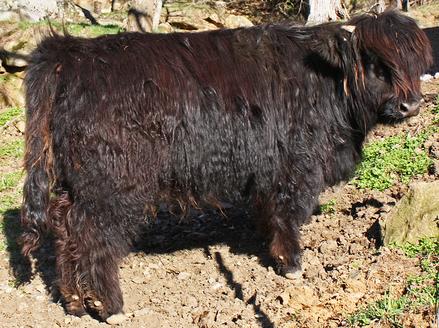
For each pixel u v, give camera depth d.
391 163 5.09
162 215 5.14
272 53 4.22
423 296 3.81
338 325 3.82
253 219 4.88
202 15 11.55
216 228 4.95
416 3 13.71
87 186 3.91
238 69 4.14
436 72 6.74
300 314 3.97
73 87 3.91
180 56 4.09
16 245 4.87
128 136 3.93
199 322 4.05
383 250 4.25
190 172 4.07
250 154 4.14
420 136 5.31
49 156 3.96
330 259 4.40
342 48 4.17
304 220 4.33
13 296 4.38
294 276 4.29
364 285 4.04
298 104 4.19
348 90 4.23
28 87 3.98
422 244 4.19
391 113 4.21
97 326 4.05
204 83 4.06
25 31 7.95
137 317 4.11
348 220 4.73
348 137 4.35
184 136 4.02
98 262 3.95
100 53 4.02
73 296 4.09
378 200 4.78
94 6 13.79
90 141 3.89
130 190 3.96
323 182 4.34
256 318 4.00
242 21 11.98
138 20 9.31
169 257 4.66
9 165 6.16
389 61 4.09
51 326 4.09
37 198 3.97
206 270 4.50
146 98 3.96
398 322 3.70
